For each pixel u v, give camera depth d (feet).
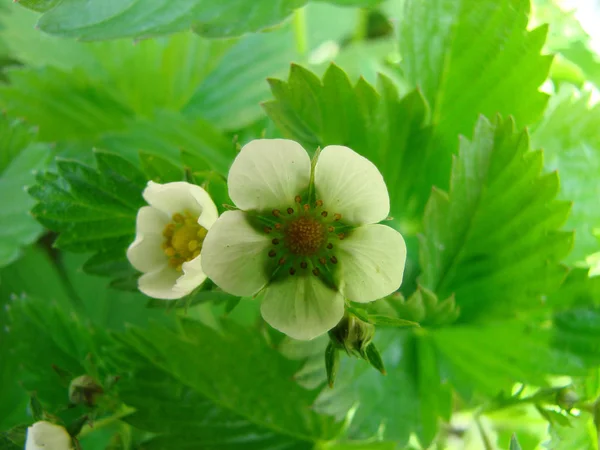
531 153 0.20
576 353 0.21
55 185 0.20
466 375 0.21
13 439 0.19
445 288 0.22
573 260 0.23
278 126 0.20
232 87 0.30
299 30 0.30
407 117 0.21
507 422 0.23
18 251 0.27
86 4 0.19
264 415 0.21
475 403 0.22
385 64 0.32
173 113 0.28
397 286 0.16
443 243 0.21
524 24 0.21
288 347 0.20
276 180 0.16
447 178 0.23
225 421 0.21
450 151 0.23
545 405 0.21
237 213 0.16
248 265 0.16
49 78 0.29
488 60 0.22
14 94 0.29
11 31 0.31
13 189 0.27
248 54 0.30
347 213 0.16
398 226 0.24
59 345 0.24
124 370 0.21
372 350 0.16
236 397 0.21
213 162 0.27
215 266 0.16
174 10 0.19
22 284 0.30
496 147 0.20
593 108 0.23
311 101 0.20
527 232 0.21
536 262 0.21
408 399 0.21
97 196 0.20
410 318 0.21
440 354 0.22
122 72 0.30
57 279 0.31
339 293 0.16
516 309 0.21
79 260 0.31
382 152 0.21
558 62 0.27
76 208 0.20
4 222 0.27
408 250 0.24
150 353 0.21
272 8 0.20
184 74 0.30
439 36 0.22
